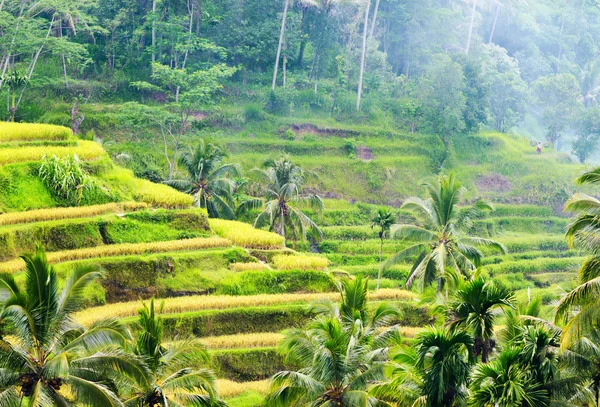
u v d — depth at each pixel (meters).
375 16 117.69
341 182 95.12
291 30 111.31
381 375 36.50
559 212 102.94
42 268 32.75
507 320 39.09
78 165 59.59
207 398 37.12
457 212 59.62
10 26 86.25
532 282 80.88
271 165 73.19
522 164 107.69
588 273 36.34
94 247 54.72
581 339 35.72
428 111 106.25
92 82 95.00
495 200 101.88
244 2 111.50
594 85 142.50
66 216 56.19
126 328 33.75
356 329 39.31
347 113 107.50
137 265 53.34
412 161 101.12
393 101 111.75
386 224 70.62
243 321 51.94
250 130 98.56
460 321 37.94
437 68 107.06
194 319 50.50
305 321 53.28
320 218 88.38
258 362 49.28
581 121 119.88
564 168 108.31
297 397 36.94
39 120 87.88
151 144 88.38
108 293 51.84
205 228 60.88
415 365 36.16
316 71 114.31
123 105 88.38
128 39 103.50
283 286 56.97
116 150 86.38
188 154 73.19
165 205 62.12
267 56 110.12
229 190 73.62
